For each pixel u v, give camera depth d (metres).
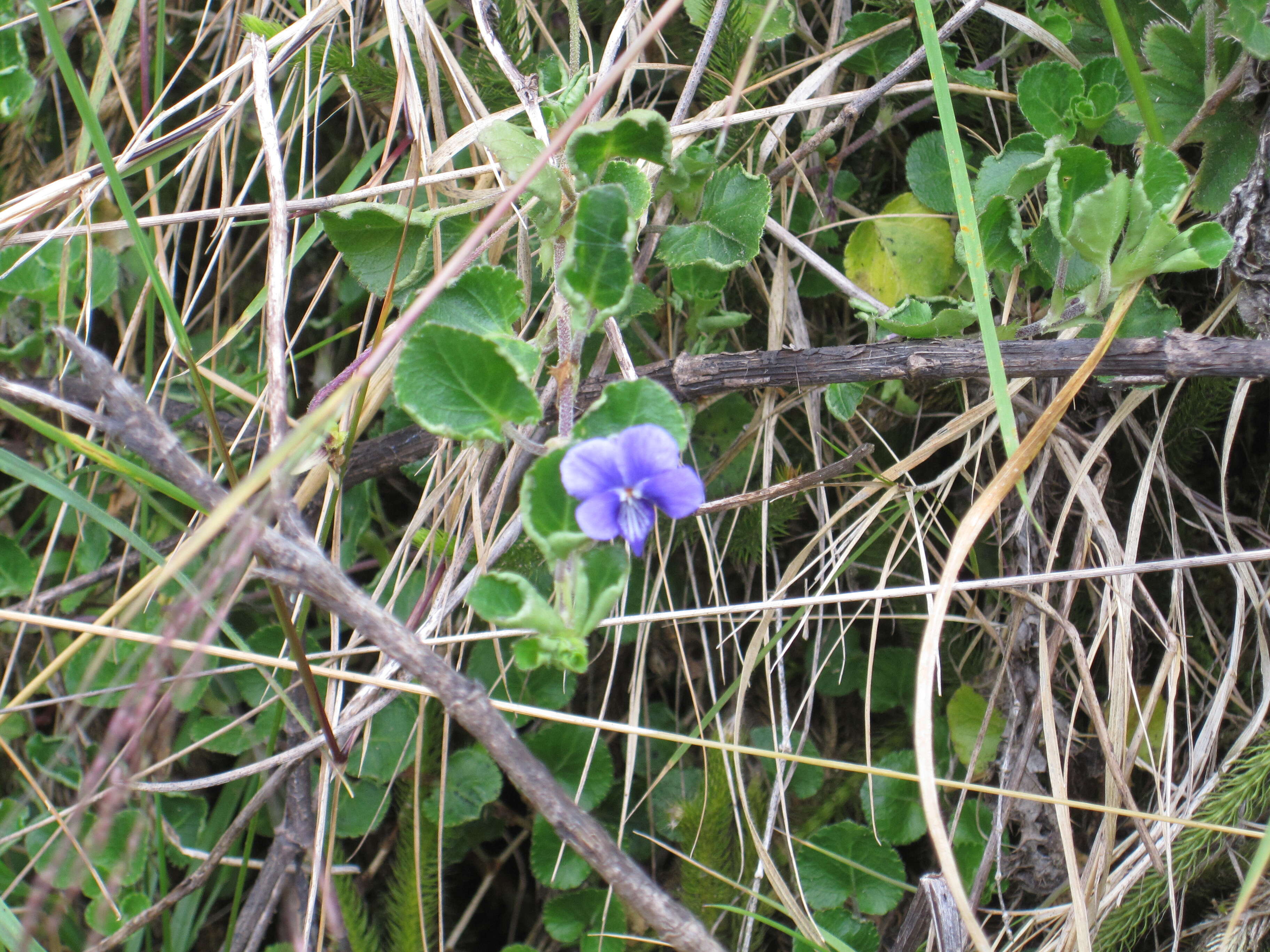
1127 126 0.62
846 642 0.65
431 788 0.64
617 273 0.54
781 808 0.65
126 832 0.63
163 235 0.64
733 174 0.61
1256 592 0.62
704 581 0.66
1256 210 0.60
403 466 0.63
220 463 0.64
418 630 0.60
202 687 0.63
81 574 0.65
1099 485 0.62
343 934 0.60
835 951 0.59
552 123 0.61
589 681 0.66
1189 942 0.60
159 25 0.62
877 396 0.65
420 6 0.62
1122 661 0.60
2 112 0.65
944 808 0.64
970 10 0.63
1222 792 0.60
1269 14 0.60
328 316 0.67
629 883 0.54
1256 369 0.58
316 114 0.63
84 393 0.64
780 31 0.64
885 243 0.65
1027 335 0.60
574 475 0.53
